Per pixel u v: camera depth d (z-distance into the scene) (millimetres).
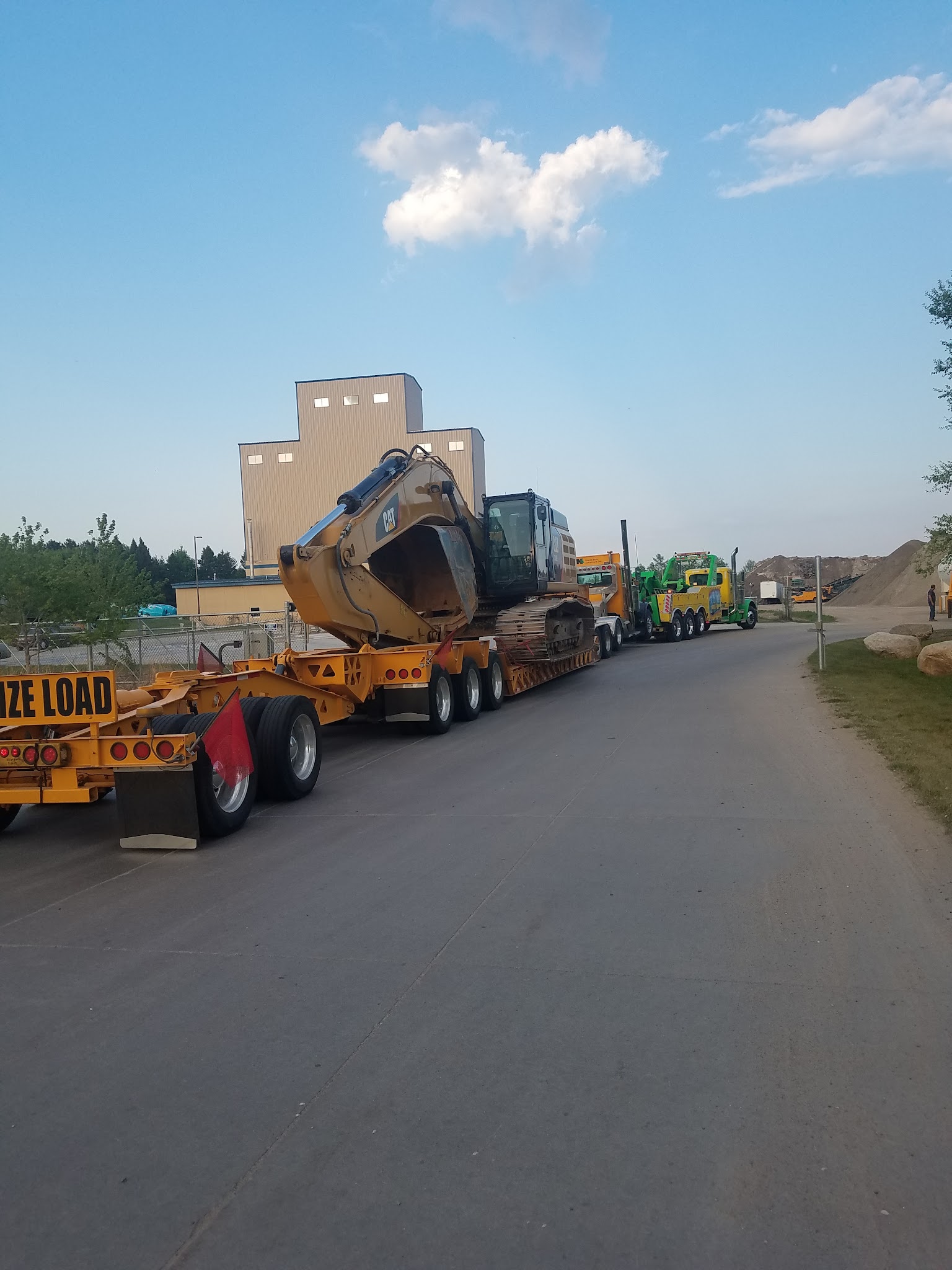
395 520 13461
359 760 11172
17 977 4785
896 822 7066
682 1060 3668
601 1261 2590
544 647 15953
